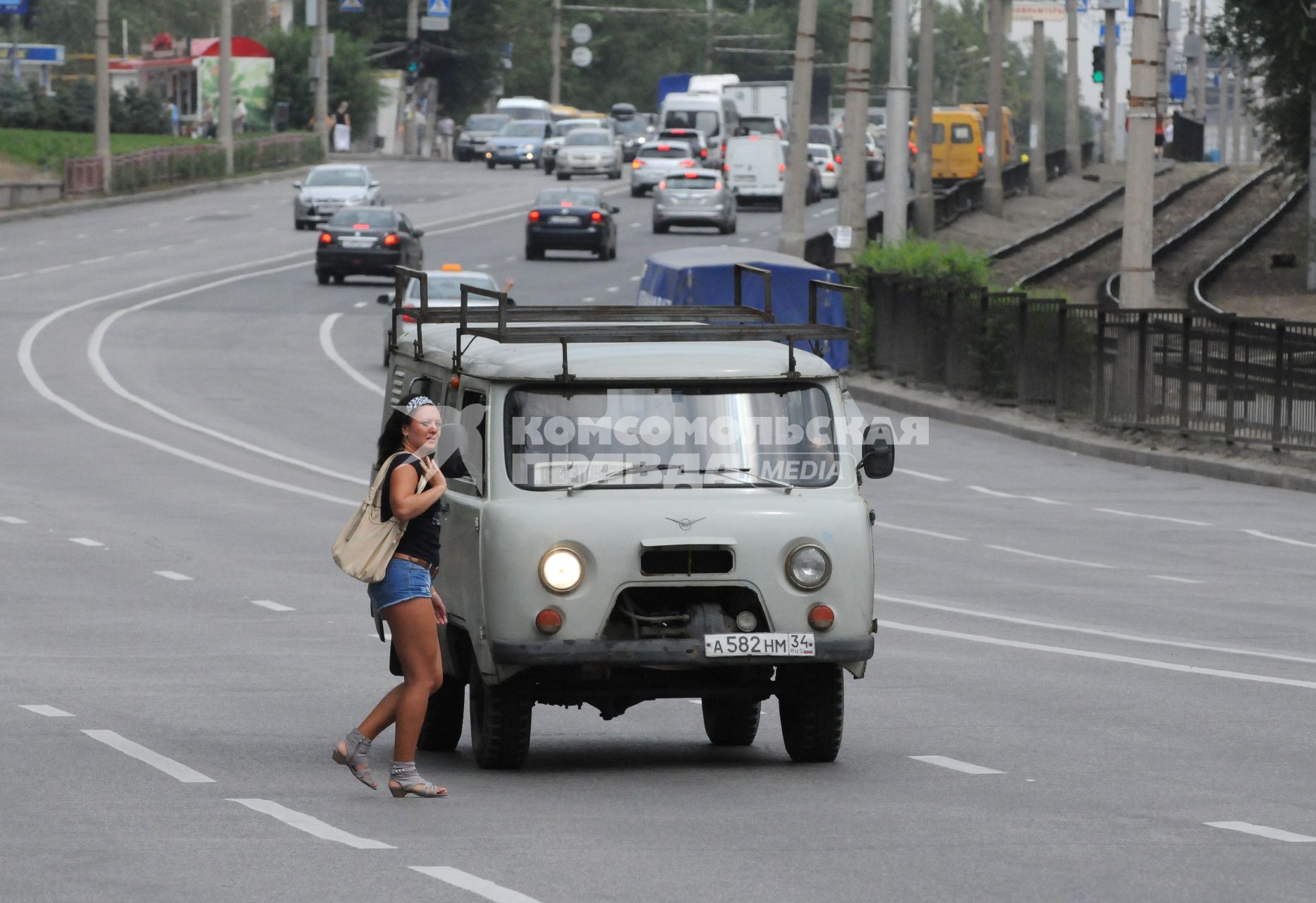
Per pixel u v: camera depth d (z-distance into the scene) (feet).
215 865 85.46
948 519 256.11
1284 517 259.39
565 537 107.65
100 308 497.46
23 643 162.30
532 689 110.52
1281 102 553.64
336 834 92.58
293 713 131.44
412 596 101.55
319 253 548.72
